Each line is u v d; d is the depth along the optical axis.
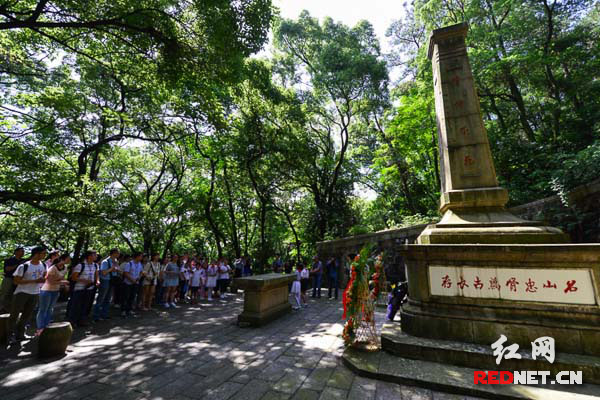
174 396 2.71
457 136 4.63
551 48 11.55
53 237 7.98
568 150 9.82
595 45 10.99
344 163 17.47
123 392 2.79
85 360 3.65
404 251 4.06
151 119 9.26
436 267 3.79
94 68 8.64
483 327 3.39
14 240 8.02
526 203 8.65
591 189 6.79
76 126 8.25
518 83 12.67
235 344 4.35
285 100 13.89
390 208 18.48
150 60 7.72
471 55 11.07
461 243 3.79
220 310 7.34
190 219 15.76
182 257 8.81
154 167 17.70
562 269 3.20
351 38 15.05
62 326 3.94
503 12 12.16
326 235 14.86
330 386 2.89
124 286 6.52
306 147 14.55
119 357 3.77
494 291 3.45
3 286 5.26
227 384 2.96
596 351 2.93
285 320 6.12
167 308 7.61
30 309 4.64
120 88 10.05
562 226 7.20
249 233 21.91
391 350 3.58
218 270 9.88
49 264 5.18
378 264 4.36
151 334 4.94
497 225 3.80
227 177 15.01
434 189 16.44
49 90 7.52
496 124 12.86
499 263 3.47
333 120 16.20
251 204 18.33
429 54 5.59
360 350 3.77
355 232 12.95
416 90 13.70
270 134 14.01
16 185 6.73
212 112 8.87
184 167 16.20
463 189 4.39
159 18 6.38
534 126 13.61
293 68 16.31
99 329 5.28
